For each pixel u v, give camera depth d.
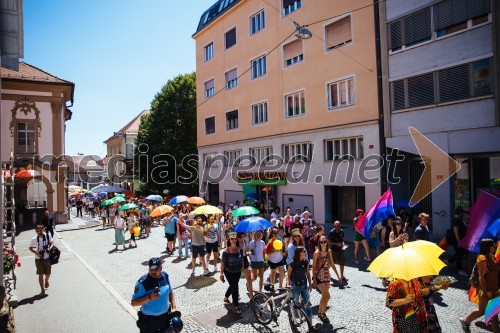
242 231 7.62
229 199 26.47
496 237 7.56
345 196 19.05
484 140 12.48
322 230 8.48
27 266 11.52
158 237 17.52
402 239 7.80
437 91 13.73
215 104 27.84
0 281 6.33
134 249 14.37
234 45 25.56
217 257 10.21
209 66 28.52
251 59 23.86
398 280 4.39
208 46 29.02
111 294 8.37
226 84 26.61
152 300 4.50
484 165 13.45
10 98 24.05
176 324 4.47
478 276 5.59
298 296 6.03
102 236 18.53
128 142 52.12
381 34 15.54
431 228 14.65
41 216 24.22
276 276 9.37
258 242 8.01
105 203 21.70
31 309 7.44
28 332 6.30
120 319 6.84
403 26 14.77
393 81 15.20
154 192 35.41
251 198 21.48
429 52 13.93
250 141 24.06
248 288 7.39
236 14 25.27
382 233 10.64
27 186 24.94
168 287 4.69
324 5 18.58
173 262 11.67
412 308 4.32
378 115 15.96
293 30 20.48
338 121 17.86
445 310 6.68
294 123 20.47
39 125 24.72
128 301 7.87
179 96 34.66
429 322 4.56
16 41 5.98
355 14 17.02
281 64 21.41
